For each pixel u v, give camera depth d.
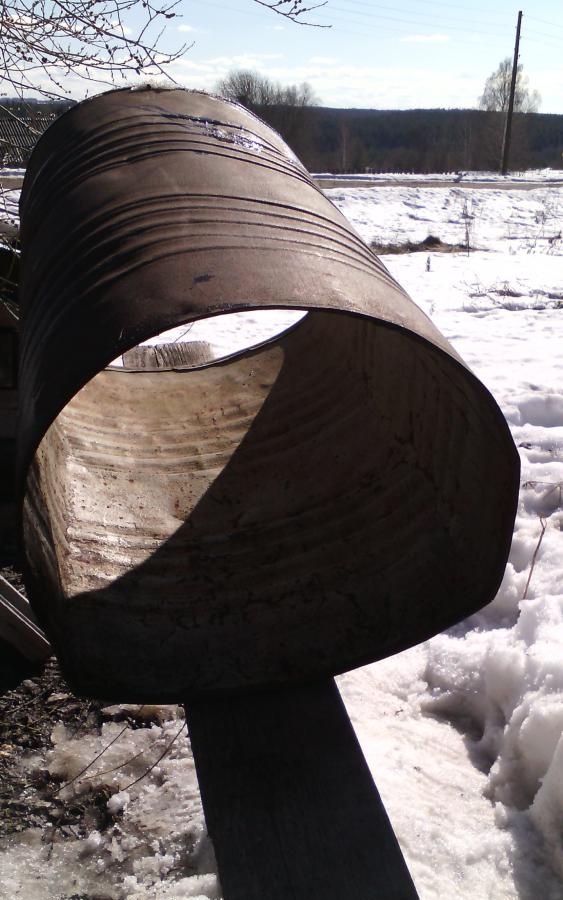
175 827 2.47
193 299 1.33
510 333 7.61
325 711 1.84
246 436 2.62
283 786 1.66
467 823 2.38
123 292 1.41
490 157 61.66
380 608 1.89
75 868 2.36
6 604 3.14
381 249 15.24
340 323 2.69
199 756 1.74
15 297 3.67
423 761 2.63
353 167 55.97
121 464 2.43
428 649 3.19
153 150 1.91
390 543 2.01
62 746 2.82
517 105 61.50
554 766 2.27
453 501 1.89
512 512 1.62
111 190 1.77
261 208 1.67
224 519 2.27
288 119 54.31
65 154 2.12
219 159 1.86
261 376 2.86
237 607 1.97
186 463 2.49
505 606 3.36
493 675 2.80
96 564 1.99
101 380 2.81
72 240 1.69
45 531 1.70
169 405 2.76
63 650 1.60
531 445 4.71
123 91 2.35
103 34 3.12
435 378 1.91
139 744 2.81
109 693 1.70
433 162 65.25
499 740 2.67
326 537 2.13
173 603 1.96
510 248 15.35
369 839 1.56
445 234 17.70
